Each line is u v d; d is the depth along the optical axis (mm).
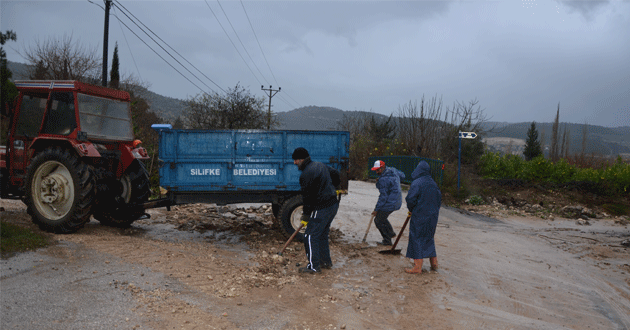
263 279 4492
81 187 5391
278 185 6598
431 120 19688
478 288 4746
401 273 5199
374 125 26812
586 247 7383
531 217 10961
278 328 3244
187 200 6578
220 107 26906
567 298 4547
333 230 7816
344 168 6633
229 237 6727
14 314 2984
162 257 4820
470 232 8477
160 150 6453
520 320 3805
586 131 59125
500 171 15688
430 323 3596
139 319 3152
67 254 4461
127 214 6609
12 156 6141
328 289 4359
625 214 11898
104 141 6141
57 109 5773
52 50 22484
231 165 6535
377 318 3635
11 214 6527
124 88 25766
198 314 3369
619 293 4801
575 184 14289
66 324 2941
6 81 10156
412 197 5199
